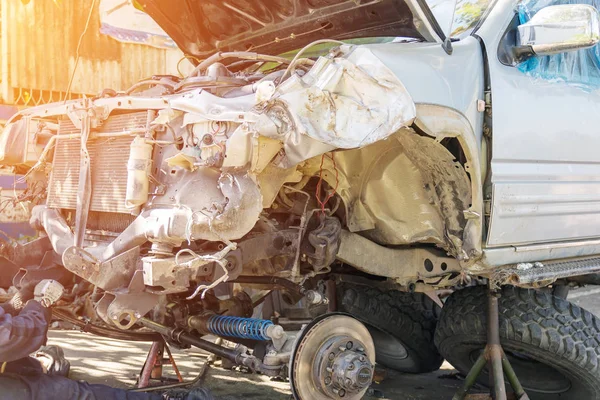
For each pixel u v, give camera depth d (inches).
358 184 127.3
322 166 120.0
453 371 197.6
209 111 97.2
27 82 288.5
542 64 136.6
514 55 131.5
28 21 287.4
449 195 125.0
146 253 103.3
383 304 174.1
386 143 124.4
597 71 149.8
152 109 106.3
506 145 125.6
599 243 149.6
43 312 105.7
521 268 131.4
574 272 140.3
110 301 102.1
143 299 101.1
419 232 132.6
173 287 99.1
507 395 145.5
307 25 141.1
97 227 121.7
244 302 140.6
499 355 133.3
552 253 139.0
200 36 165.9
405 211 131.5
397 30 126.0
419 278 139.9
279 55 161.9
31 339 101.4
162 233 97.4
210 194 97.9
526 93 131.3
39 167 139.0
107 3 304.5
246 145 94.1
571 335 135.3
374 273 132.6
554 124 135.6
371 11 124.0
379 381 181.9
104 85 306.2
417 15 114.6
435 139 114.9
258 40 157.0
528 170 130.4
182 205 97.2
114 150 114.0
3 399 100.2
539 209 132.0
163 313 129.5
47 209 131.5
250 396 155.6
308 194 120.3
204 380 168.2
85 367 174.6
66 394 107.8
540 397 154.6
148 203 104.5
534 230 131.9
